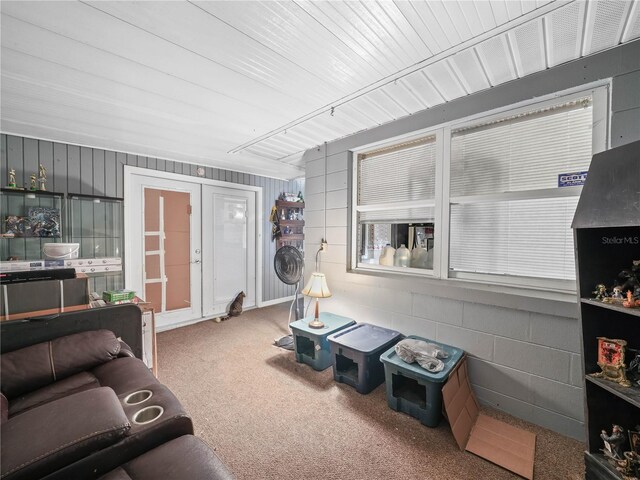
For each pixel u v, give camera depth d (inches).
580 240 54.0
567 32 56.2
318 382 91.2
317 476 56.6
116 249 129.4
